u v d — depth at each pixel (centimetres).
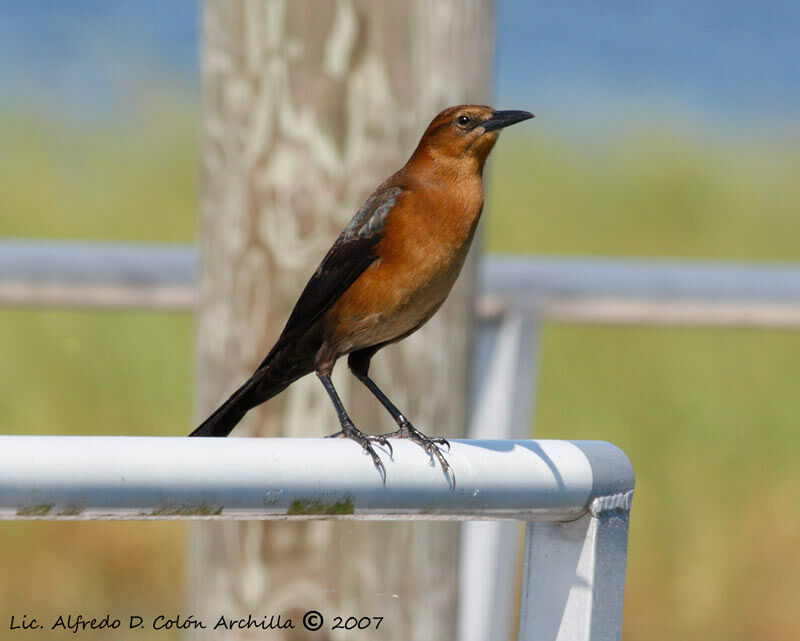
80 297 1047
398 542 852
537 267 1051
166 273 1053
